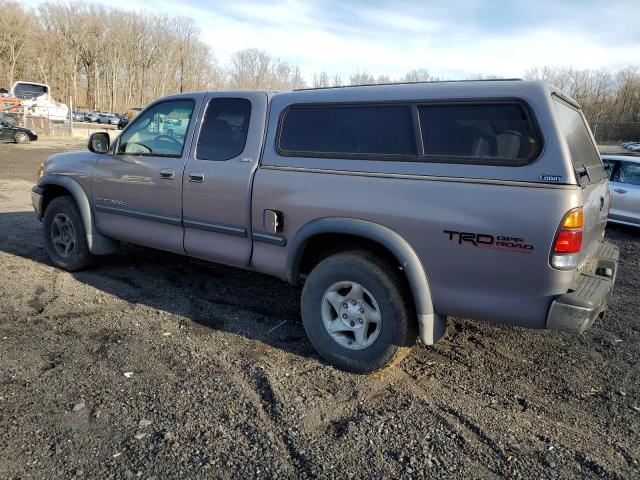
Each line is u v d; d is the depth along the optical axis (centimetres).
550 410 313
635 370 372
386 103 336
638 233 941
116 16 9512
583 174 305
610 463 263
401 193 317
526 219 281
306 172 357
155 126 460
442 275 309
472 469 253
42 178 550
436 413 301
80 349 362
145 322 417
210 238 421
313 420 289
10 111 3178
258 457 255
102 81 10044
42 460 247
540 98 288
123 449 257
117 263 574
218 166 404
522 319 294
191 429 275
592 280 322
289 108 379
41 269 544
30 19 8912
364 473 247
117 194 483
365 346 339
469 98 306
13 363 338
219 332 405
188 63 9469
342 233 337
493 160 296
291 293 502
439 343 404
